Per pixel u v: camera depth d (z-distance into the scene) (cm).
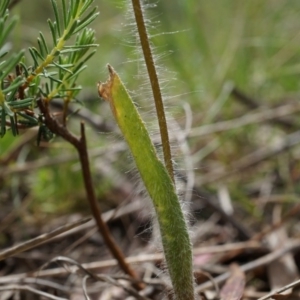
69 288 38
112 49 86
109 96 25
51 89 29
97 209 34
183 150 44
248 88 75
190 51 76
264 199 53
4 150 55
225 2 87
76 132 61
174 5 86
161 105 26
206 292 35
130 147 25
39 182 51
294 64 79
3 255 32
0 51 25
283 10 86
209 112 64
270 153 58
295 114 67
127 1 27
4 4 25
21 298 38
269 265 40
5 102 25
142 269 41
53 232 32
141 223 49
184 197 41
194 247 44
